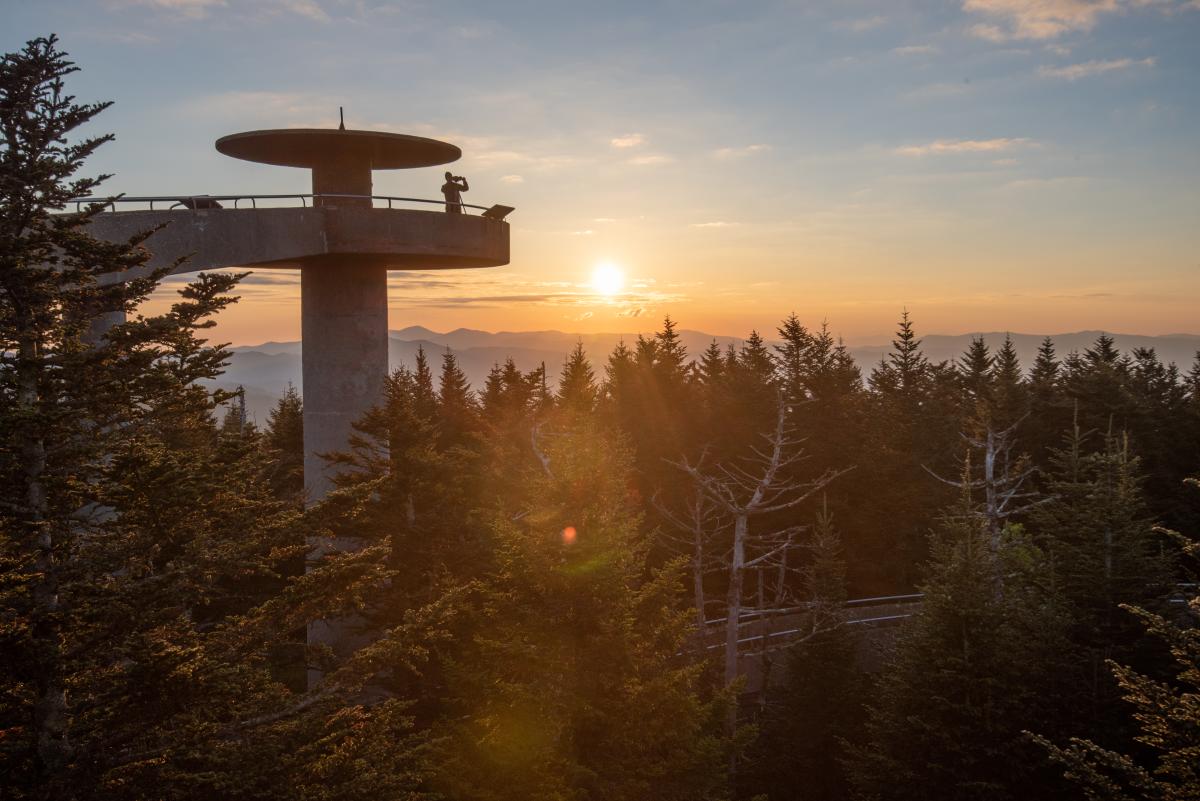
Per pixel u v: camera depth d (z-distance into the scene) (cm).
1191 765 1151
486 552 2108
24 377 984
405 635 1216
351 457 2244
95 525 1062
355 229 2653
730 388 4581
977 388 6788
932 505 4228
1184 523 3834
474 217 2892
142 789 977
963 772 1927
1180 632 1201
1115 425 4394
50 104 952
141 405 1105
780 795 2464
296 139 2644
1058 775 1959
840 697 2522
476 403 5019
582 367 4412
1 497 998
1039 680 2045
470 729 1602
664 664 1688
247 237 2414
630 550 1652
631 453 3244
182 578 1051
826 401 4453
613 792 1432
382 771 1139
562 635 1547
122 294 1066
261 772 1024
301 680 2692
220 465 1088
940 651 1991
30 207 963
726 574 4225
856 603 3741
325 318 2817
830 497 4184
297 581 1192
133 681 980
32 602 973
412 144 2778
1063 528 2228
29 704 985
